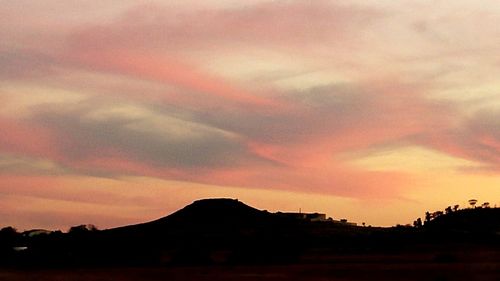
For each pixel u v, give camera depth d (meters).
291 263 64.75
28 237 86.50
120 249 78.94
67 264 68.38
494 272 47.94
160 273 56.34
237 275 53.09
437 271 49.66
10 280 52.34
